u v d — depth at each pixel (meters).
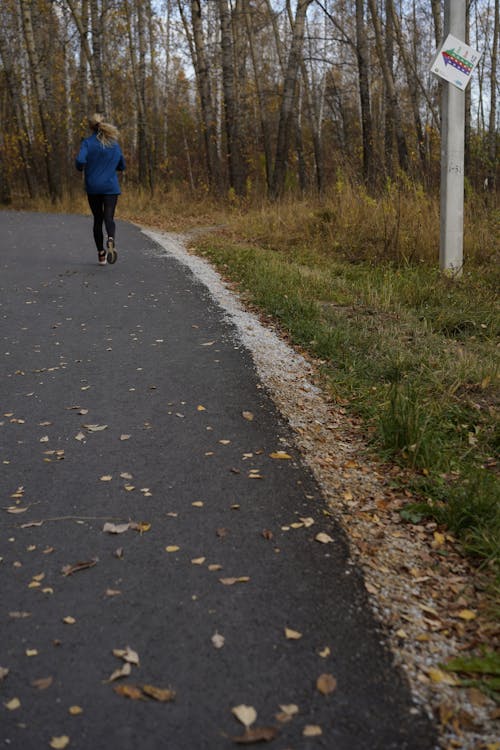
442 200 9.20
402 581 3.12
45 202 26.05
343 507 3.78
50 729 2.26
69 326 7.19
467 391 5.59
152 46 36.34
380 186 14.02
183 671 2.51
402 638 2.71
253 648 2.63
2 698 2.39
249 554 3.27
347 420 5.08
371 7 21.77
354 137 39.28
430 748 2.20
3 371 5.87
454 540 3.50
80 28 26.25
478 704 2.38
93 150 10.02
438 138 23.09
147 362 6.07
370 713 2.33
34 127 36.12
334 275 10.29
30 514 3.64
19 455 4.34
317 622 2.79
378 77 37.19
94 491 3.87
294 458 4.33
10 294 8.56
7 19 34.31
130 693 2.40
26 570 3.15
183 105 43.69
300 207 15.24
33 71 25.56
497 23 29.84
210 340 6.70
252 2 29.62
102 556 3.26
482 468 4.24
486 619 2.86
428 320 7.70
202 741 2.21
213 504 3.73
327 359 6.36
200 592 2.98
